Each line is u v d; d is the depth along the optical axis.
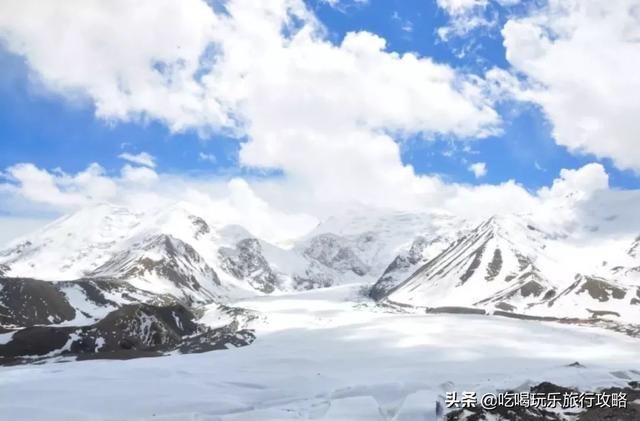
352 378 93.38
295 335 176.50
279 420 57.91
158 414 64.38
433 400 60.19
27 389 73.56
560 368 92.88
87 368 99.31
